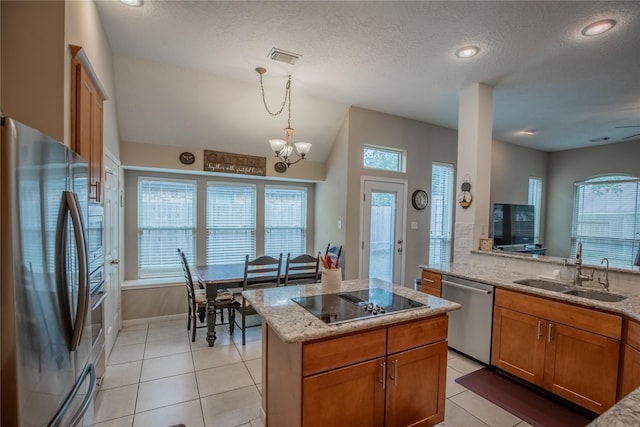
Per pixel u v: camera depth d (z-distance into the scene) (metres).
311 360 1.49
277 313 1.72
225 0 2.24
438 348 1.90
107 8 2.35
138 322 3.84
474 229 3.47
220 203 4.77
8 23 1.64
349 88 3.79
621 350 1.97
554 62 3.01
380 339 1.68
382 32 2.59
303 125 4.43
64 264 1.29
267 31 2.63
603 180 6.36
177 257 4.48
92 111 2.13
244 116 4.07
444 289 3.14
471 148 3.56
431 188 5.28
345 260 4.49
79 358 1.45
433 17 2.37
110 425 2.02
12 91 1.64
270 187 5.12
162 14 2.42
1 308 0.95
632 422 0.79
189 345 3.24
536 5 2.19
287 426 1.64
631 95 3.79
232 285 3.38
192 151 4.21
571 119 4.77
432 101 4.19
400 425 1.77
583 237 6.61
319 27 2.55
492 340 2.72
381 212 4.79
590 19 2.32
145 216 4.29
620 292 2.36
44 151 1.16
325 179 5.07
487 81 3.47
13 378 0.96
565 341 2.23
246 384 2.52
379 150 4.84
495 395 2.40
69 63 1.78
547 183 7.13
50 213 1.20
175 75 3.41
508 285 2.59
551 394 2.37
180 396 2.35
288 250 5.29
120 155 3.79
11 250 0.96
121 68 3.22
